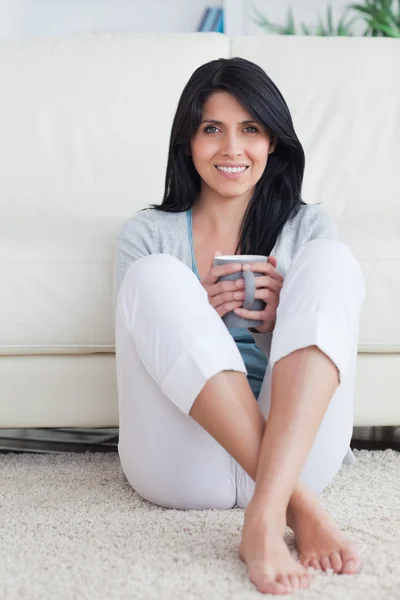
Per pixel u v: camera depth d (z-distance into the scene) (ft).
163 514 4.57
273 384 3.99
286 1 14.75
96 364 5.78
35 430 7.36
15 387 5.80
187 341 4.02
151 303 4.16
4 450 6.61
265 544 3.56
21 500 4.98
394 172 7.29
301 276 4.19
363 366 5.82
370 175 7.29
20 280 5.63
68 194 7.34
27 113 7.41
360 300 4.33
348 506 4.77
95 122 7.41
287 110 5.09
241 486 4.58
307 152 7.32
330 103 7.45
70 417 5.83
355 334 4.52
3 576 3.66
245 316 4.46
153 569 3.69
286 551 3.59
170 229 5.31
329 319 4.00
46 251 5.67
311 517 3.81
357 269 4.34
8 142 7.37
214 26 14.69
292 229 5.23
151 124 7.43
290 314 4.07
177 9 14.64
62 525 4.42
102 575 3.62
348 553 3.69
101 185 7.35
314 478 4.69
